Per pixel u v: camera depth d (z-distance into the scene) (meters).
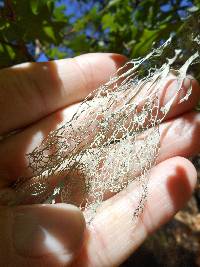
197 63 0.10
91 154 0.09
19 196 0.09
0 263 0.08
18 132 0.10
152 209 0.09
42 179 0.09
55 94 0.10
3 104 0.10
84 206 0.09
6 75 0.10
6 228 0.08
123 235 0.09
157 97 0.09
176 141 0.09
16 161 0.10
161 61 0.09
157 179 0.09
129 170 0.09
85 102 0.09
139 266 0.15
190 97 0.09
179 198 0.09
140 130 0.09
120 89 0.09
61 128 0.09
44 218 0.08
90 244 0.09
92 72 0.10
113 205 0.09
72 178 0.09
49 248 0.08
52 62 0.10
